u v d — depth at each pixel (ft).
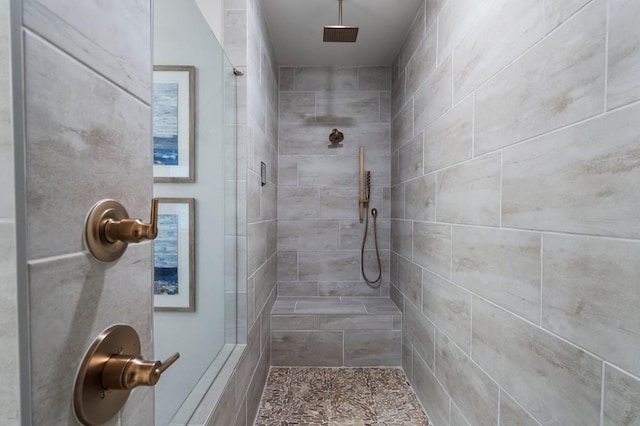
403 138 7.41
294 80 8.82
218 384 3.86
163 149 3.14
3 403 1.13
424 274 5.81
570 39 2.37
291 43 7.68
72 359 1.36
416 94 6.40
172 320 3.24
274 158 8.11
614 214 2.02
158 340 2.99
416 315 6.29
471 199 3.98
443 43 4.93
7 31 1.08
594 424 2.17
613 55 2.01
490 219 3.53
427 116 5.68
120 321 1.71
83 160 1.42
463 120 4.21
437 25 5.20
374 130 8.87
